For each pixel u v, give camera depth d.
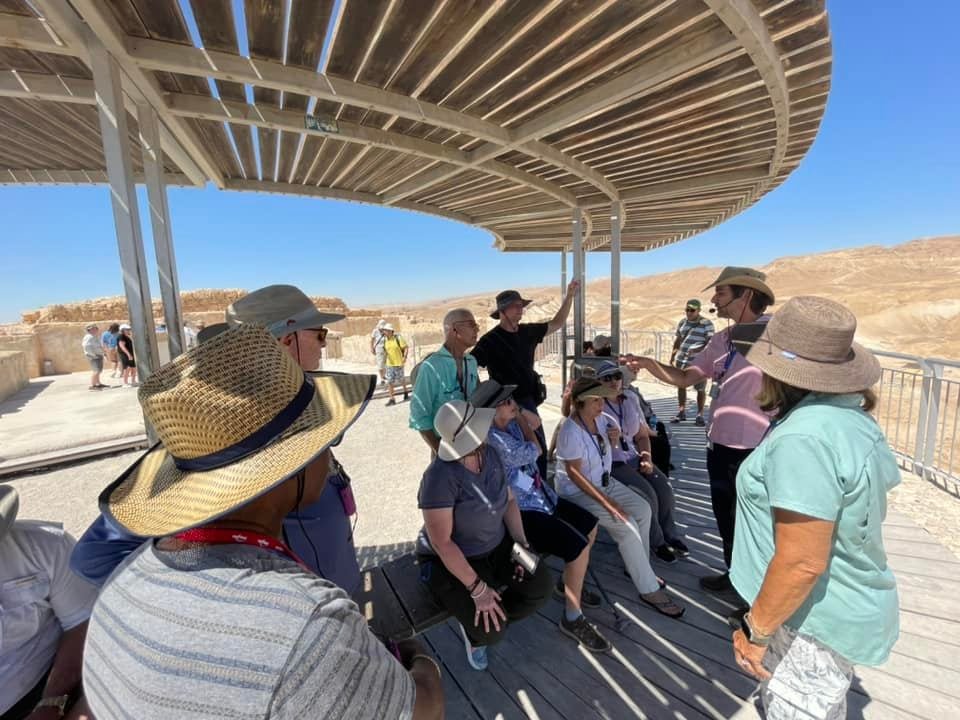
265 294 1.81
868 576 1.21
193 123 3.42
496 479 2.09
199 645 0.57
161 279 3.47
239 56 2.48
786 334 1.27
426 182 4.63
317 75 2.65
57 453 5.69
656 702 2.00
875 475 1.15
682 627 2.45
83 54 2.24
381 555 3.32
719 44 2.31
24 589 1.07
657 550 3.11
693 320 6.36
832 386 1.19
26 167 4.79
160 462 0.89
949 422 6.98
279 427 0.76
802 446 1.16
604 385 2.69
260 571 0.65
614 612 2.53
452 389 2.84
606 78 2.80
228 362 0.75
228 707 0.54
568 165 4.14
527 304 3.55
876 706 1.92
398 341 8.50
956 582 2.70
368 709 0.63
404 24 2.23
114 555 1.10
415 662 1.00
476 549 2.10
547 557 3.12
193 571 0.65
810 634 1.28
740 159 4.30
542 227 7.40
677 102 3.08
